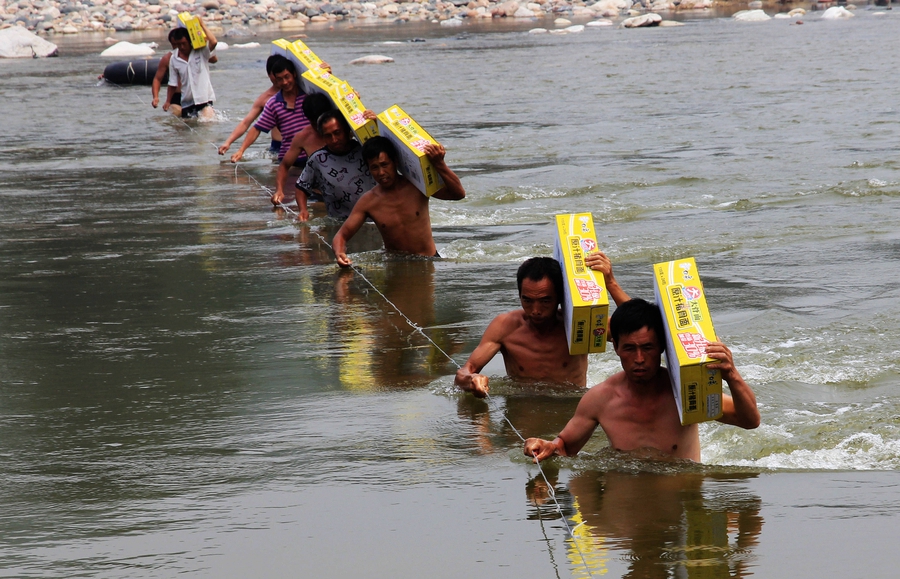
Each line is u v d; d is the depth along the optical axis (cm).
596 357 1027
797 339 1042
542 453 753
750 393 713
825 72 3778
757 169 2078
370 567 596
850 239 1486
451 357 1008
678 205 1786
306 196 1689
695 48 4850
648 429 760
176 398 897
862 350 1006
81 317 1159
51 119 3170
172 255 1470
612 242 1509
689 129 2647
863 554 594
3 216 1778
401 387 926
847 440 797
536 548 613
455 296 1235
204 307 1198
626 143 2469
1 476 736
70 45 5991
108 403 886
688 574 577
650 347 730
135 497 697
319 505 681
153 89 3225
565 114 3002
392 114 1430
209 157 2461
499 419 845
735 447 794
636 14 7838
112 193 2006
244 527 651
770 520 644
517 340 935
